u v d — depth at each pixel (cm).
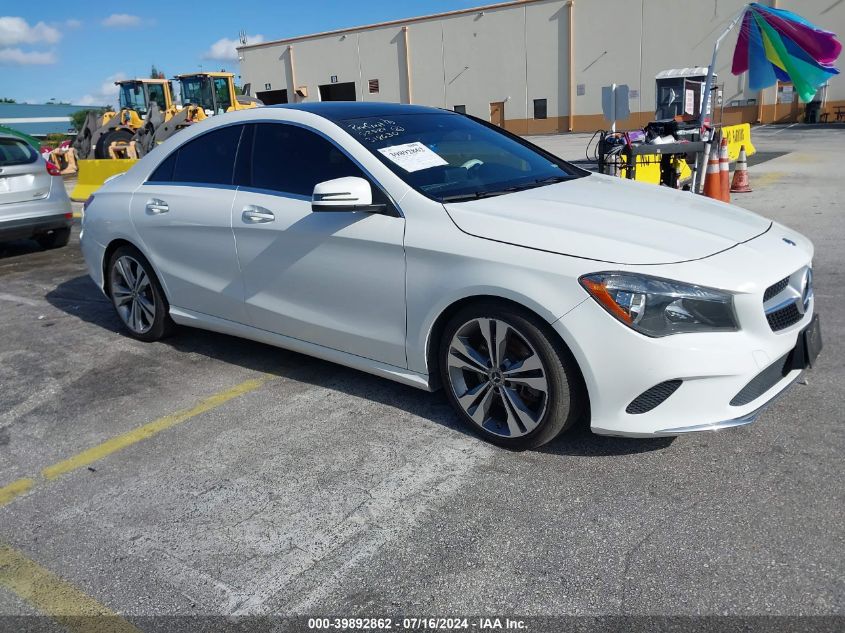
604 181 402
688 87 1375
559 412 302
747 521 262
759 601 223
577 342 284
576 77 3681
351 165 363
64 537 284
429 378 347
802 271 311
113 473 332
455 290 314
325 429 360
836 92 3123
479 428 333
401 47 4166
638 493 285
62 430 381
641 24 3444
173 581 253
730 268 282
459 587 240
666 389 279
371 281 350
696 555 246
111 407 406
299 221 376
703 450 314
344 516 285
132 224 480
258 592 244
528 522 272
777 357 287
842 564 237
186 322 470
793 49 1146
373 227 345
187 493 310
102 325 566
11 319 596
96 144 1842
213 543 273
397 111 421
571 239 296
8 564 269
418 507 287
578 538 260
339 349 382
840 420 331
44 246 914
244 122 424
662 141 900
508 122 3944
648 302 273
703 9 3281
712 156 904
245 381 432
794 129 2770
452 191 348
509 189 361
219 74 2159
